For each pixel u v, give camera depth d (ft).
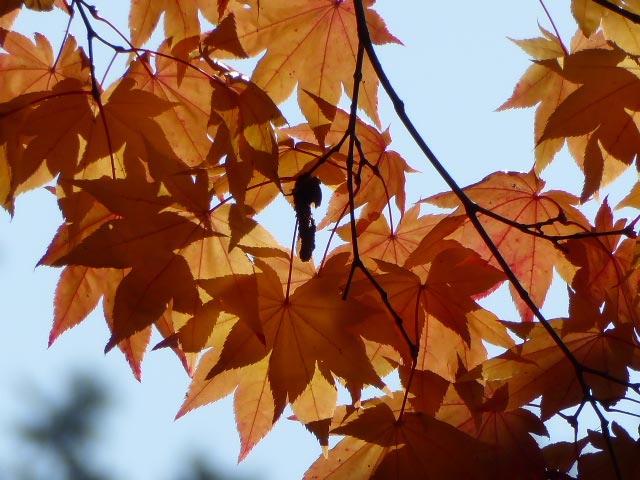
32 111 6.85
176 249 6.70
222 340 6.79
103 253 6.68
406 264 6.88
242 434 6.84
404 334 6.70
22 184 6.89
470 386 6.84
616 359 6.91
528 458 6.88
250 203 6.95
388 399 6.79
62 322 6.88
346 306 6.72
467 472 6.73
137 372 6.91
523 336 6.86
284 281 6.78
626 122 6.93
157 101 6.88
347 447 6.81
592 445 6.89
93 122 6.87
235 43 6.86
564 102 6.93
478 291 6.81
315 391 6.75
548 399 6.89
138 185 6.72
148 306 6.66
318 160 6.94
